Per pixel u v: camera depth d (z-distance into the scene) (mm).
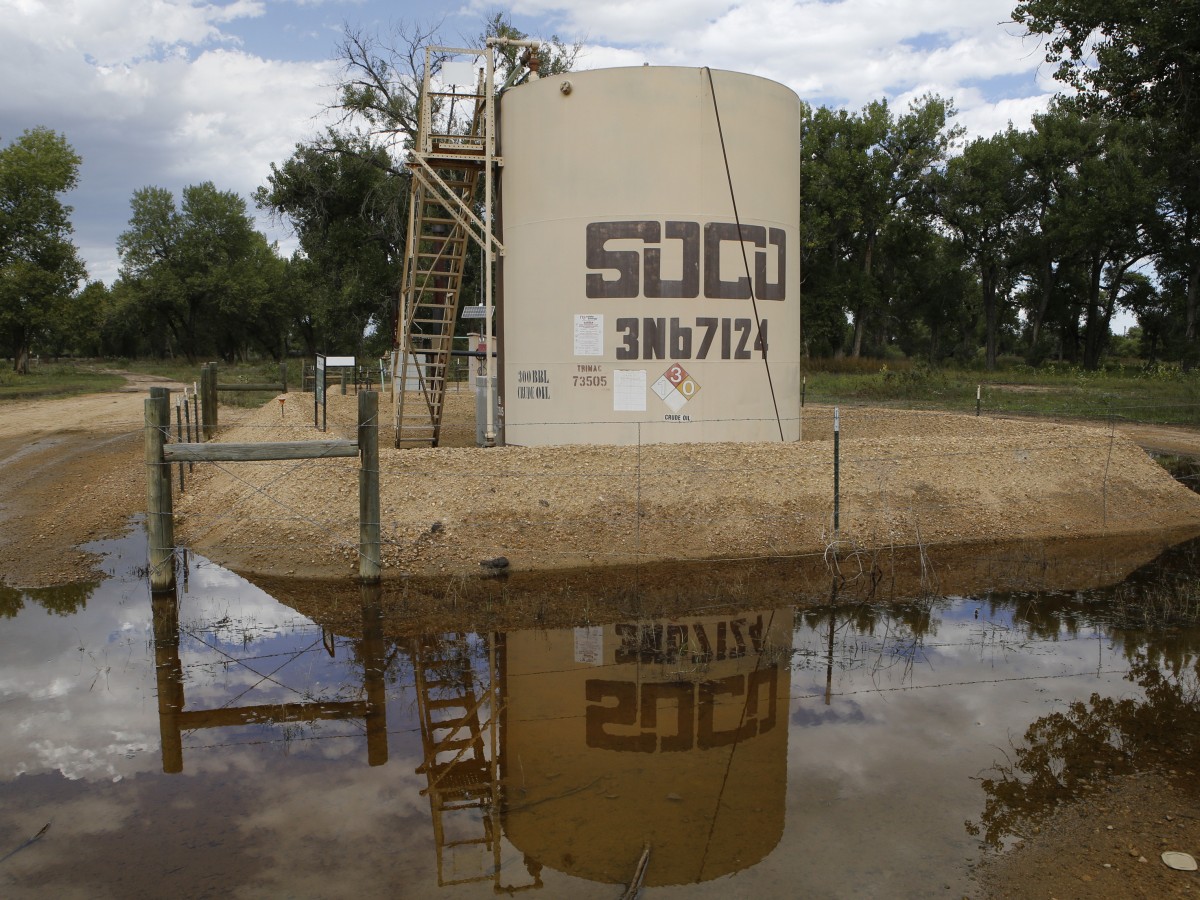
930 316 69750
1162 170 47156
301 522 10430
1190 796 5098
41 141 54625
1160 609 8594
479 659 7406
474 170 15039
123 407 27938
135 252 81250
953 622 8273
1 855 4625
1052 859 4492
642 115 12523
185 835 4812
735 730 6074
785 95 13398
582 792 5273
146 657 7438
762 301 13266
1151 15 23797
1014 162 55844
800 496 11227
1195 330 55625
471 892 4277
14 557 10398
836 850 4602
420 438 17484
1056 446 13031
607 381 12891
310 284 44125
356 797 5230
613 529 10367
